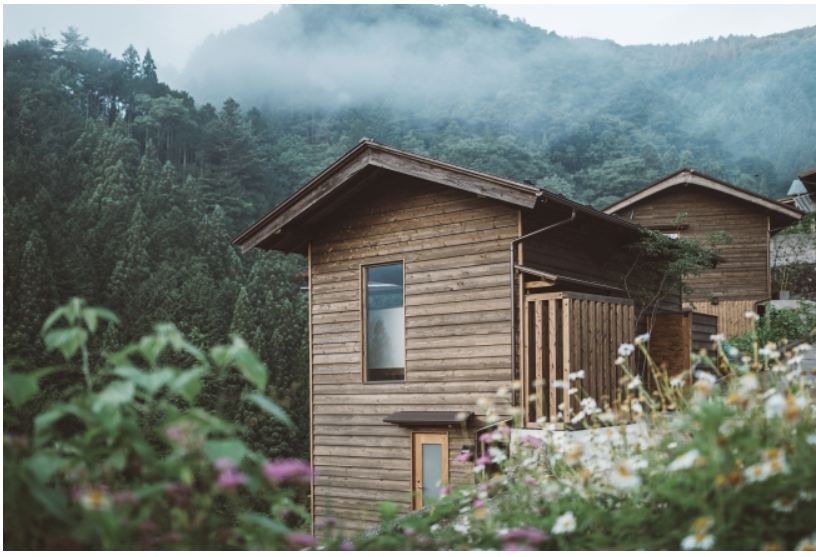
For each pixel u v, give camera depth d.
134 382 2.33
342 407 11.02
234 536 2.79
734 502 2.86
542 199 9.08
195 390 2.53
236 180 75.06
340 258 11.31
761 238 18.98
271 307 43.31
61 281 39.25
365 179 10.73
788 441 3.03
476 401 9.70
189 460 2.43
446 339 10.10
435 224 10.42
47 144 60.59
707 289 19.19
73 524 2.24
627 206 20.09
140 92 94.00
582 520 3.36
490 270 9.82
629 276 12.33
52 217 46.62
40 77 84.19
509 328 9.53
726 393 3.99
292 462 2.62
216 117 93.31
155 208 52.34
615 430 4.11
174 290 38.50
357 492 10.68
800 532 2.83
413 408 10.27
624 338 9.78
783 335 14.40
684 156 119.38
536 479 4.20
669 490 2.96
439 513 3.91
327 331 11.33
